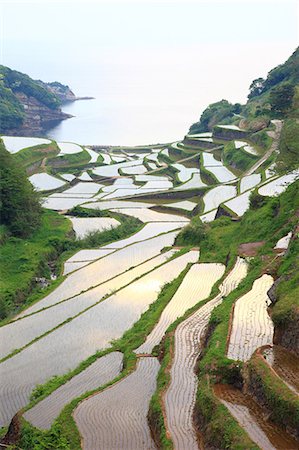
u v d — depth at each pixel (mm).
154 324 32062
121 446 20203
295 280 27312
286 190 46531
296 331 22844
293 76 138875
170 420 20719
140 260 51031
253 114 124188
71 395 25453
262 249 39125
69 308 39312
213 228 52438
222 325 26219
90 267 49906
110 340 32969
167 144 151750
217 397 20656
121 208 78875
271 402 19297
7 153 66250
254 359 21594
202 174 98312
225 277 35906
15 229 60781
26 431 22125
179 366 25250
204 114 159000
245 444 17469
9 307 43562
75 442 20594
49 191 94375
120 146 155625
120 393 24438
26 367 30578
